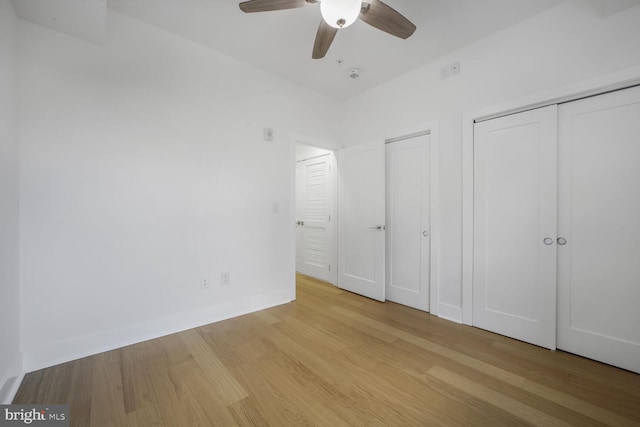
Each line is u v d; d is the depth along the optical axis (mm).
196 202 2414
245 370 1753
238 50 2518
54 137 1805
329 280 3838
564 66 1944
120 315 2055
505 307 2246
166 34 2252
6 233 1495
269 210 2902
